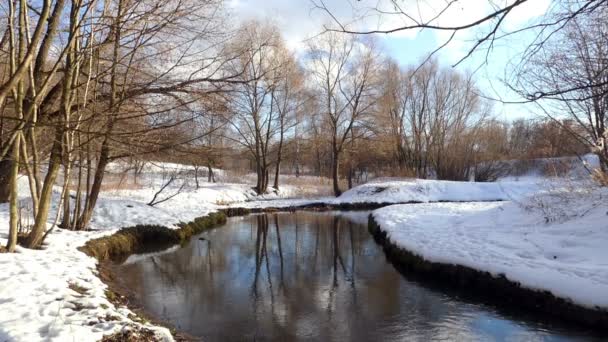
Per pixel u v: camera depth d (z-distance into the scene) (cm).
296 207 2180
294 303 671
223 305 656
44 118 645
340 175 3631
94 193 1018
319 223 1664
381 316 607
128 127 615
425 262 823
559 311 572
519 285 636
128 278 772
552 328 546
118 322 438
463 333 541
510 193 2366
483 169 3091
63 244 774
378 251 1091
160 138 614
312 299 693
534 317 583
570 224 893
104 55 655
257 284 785
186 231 1263
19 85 523
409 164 3428
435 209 1522
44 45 595
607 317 523
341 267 923
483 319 585
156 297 678
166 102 635
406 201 2359
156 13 574
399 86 3086
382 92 2730
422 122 3403
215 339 522
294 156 3119
